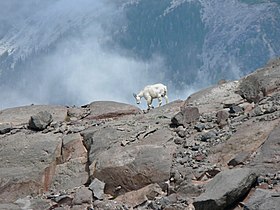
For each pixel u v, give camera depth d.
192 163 15.25
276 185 12.59
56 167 18.19
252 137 15.18
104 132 18.28
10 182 17.56
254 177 12.84
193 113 18.38
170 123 18.73
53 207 15.51
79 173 17.62
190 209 13.00
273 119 15.81
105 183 15.90
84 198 15.18
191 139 16.81
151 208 13.95
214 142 16.14
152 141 17.19
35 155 18.47
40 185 17.59
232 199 12.35
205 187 13.42
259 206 11.22
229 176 12.71
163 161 15.53
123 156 16.06
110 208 14.52
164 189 15.04
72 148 18.53
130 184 15.59
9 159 18.58
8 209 15.12
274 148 13.95
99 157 16.55
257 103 18.77
